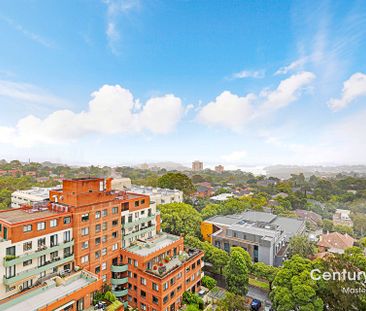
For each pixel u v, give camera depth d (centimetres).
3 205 8906
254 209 10731
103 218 4500
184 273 4741
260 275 5269
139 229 5447
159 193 10719
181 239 5525
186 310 4091
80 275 3878
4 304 3030
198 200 12825
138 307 4450
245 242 6538
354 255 4562
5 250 3244
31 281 3528
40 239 3638
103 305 3594
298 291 3603
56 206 4253
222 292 5219
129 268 4634
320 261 3944
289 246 6700
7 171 16875
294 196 13462
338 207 13262
